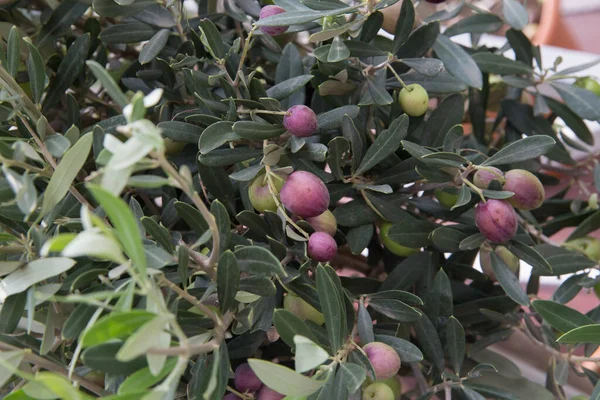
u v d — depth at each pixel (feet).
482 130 2.25
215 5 2.20
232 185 1.87
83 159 1.60
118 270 1.53
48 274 1.60
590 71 2.87
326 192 1.74
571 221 2.19
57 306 1.71
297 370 1.51
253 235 1.83
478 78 2.01
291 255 1.78
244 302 1.71
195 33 1.93
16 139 1.72
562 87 2.22
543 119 2.26
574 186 2.73
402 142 1.79
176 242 1.82
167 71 1.97
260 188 1.81
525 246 1.82
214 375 1.44
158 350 1.36
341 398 1.63
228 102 1.82
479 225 1.81
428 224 1.89
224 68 1.84
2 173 1.73
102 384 1.75
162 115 2.01
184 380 1.77
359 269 2.29
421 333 1.88
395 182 1.95
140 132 1.34
